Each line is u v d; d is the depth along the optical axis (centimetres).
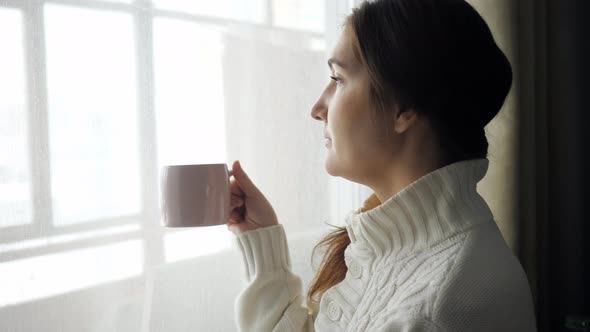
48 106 78
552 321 211
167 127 93
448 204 64
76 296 82
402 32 63
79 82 81
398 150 69
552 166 210
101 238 85
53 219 79
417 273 62
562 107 208
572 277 212
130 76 88
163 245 93
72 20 80
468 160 66
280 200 115
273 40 111
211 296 101
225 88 102
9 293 74
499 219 179
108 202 85
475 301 56
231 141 104
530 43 179
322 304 77
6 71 73
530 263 182
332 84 79
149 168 91
